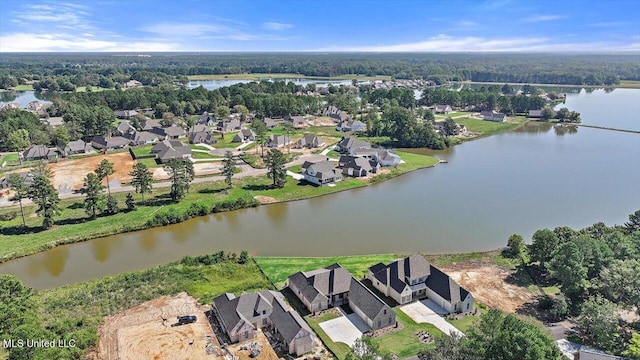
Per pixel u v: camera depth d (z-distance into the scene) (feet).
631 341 172.04
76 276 248.73
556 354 146.92
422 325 199.21
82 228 303.68
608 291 201.46
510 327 150.82
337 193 389.39
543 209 343.46
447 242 286.87
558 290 227.81
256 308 197.98
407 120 589.32
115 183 399.03
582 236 235.61
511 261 259.19
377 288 230.89
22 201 354.33
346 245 283.38
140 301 217.15
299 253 273.13
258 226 317.01
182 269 246.06
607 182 409.08
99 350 181.47
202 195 370.32
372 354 157.07
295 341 178.40
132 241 294.05
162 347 183.11
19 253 269.44
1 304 173.88
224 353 179.83
